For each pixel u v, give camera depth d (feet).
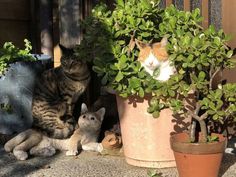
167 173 7.79
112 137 8.58
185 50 7.14
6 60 9.44
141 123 7.88
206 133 7.48
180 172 7.43
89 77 9.22
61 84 9.17
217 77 8.90
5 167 8.29
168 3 9.34
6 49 9.67
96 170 8.01
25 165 8.36
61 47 9.25
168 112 7.79
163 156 7.93
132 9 7.94
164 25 7.96
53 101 9.20
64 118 9.14
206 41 7.29
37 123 9.12
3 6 10.82
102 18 8.26
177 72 7.57
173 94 7.22
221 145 7.25
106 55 7.82
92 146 8.83
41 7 10.68
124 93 7.59
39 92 9.31
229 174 7.70
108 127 9.32
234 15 8.91
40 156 8.78
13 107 9.45
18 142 8.74
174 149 7.37
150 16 8.12
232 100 7.31
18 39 11.06
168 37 7.80
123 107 8.01
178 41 7.28
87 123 8.77
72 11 10.04
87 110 9.05
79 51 8.32
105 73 7.79
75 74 9.00
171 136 7.52
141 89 7.43
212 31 7.51
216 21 9.14
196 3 9.22
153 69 7.59
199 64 7.16
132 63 7.62
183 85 7.19
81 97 9.96
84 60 8.47
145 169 7.98
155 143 7.90
